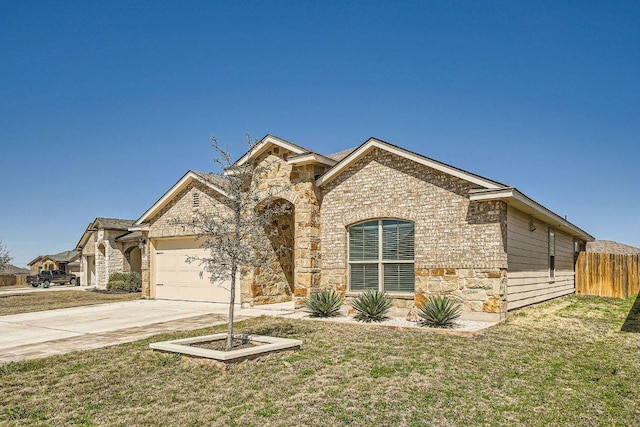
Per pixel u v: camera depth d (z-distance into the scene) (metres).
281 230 19.06
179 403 6.81
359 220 15.33
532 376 8.07
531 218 16.78
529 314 14.45
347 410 6.46
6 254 30.78
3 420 6.23
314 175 16.08
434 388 7.35
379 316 13.41
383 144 14.68
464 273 13.27
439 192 13.85
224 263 9.41
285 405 6.65
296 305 15.79
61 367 8.70
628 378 8.05
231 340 9.19
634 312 16.77
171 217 20.91
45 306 19.42
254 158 17.20
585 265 24.48
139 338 11.42
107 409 6.60
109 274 34.66
